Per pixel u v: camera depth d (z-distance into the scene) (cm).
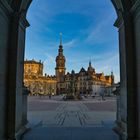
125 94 1140
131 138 1049
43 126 1493
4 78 1002
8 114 1038
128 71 1092
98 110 2892
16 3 1080
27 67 17325
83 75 15838
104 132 1277
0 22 921
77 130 1342
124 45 1161
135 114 1070
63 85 16575
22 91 1255
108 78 18638
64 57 17588
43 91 16488
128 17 1112
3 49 978
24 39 1323
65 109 3084
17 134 1095
